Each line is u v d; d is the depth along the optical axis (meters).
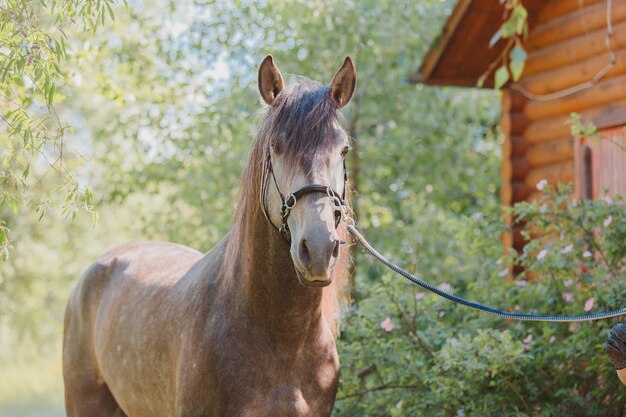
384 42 10.10
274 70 3.29
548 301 5.23
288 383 3.28
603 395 4.96
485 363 4.71
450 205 11.40
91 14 4.29
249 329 3.26
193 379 3.29
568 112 7.11
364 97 10.58
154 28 9.13
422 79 7.83
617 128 6.55
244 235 3.32
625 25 6.47
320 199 2.91
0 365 21.59
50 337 21.22
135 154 9.91
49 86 3.84
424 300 5.46
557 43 7.23
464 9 7.02
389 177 11.36
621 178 6.48
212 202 9.66
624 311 3.31
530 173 7.58
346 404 5.38
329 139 3.01
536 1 7.26
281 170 3.01
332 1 9.69
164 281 3.94
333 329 3.68
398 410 5.06
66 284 17.33
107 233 16.02
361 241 3.42
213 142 9.59
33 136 3.99
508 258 5.67
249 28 9.47
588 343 4.79
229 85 9.52
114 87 7.04
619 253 5.09
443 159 11.18
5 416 12.52
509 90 7.65
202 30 9.24
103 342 4.22
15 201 3.89
